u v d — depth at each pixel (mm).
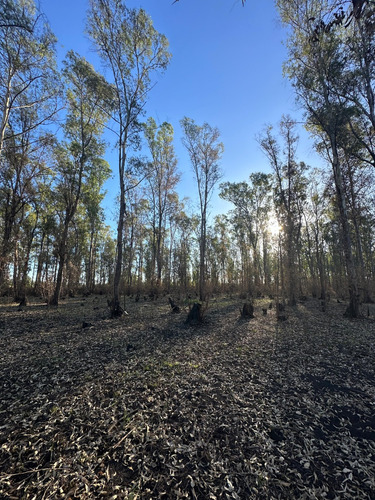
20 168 14414
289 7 9406
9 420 2900
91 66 10750
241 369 4527
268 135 15555
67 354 5391
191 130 19141
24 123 14125
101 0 9578
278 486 1972
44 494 1889
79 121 15367
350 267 10023
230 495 1887
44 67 11461
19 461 2236
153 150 22000
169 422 2844
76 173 15953
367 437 2590
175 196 23281
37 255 24984
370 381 4004
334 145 10273
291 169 15227
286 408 3168
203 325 8539
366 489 1937
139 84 10852
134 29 10250
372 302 15328
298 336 7016
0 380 4074
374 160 9938
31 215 21469
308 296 21812
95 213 22375
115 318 9812
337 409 3148
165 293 21312
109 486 1969
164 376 4164
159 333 7359
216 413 3037
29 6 9539
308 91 10555
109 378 4094
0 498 1848
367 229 19844
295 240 17281
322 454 2332
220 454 2330
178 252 23438
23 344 6219
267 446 2438
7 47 10070
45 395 3520
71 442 2488
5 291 17812
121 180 10625
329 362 4902
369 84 8656
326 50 9148
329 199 15484
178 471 2125
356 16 2275
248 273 23328
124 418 2908
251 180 23625
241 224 26812
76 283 23875
